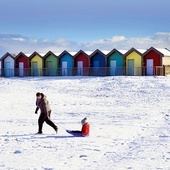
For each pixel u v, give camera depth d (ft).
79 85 139.13
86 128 47.57
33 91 130.11
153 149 38.45
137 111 77.46
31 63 192.03
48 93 123.13
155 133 49.80
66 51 182.70
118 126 56.08
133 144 41.70
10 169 29.60
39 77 175.01
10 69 196.34
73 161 32.76
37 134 49.37
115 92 120.47
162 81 137.08
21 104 91.66
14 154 36.04
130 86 129.80
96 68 175.01
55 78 167.12
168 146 40.19
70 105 90.38
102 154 36.04
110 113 73.77
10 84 150.61
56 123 59.82
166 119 64.64
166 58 167.22
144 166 30.63
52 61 187.11
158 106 88.22
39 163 31.94
